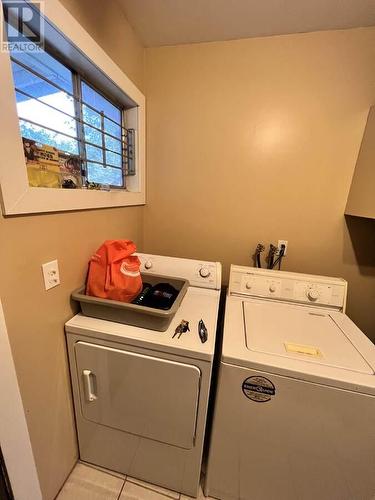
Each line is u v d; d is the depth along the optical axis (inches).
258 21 47.3
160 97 59.3
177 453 40.0
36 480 36.0
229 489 40.6
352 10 43.4
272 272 51.6
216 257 66.2
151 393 37.4
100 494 42.3
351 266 59.1
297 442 34.0
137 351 36.1
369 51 48.3
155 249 69.6
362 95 50.2
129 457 43.2
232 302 49.4
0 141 24.8
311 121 53.5
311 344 36.9
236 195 61.2
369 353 35.3
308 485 36.0
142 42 55.3
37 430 35.3
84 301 38.3
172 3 43.4
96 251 45.7
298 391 32.0
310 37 50.0
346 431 31.7
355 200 52.0
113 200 49.5
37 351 33.7
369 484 33.1
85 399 41.3
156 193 65.7
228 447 37.5
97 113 46.4
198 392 35.4
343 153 53.4
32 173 31.8
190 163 61.8
